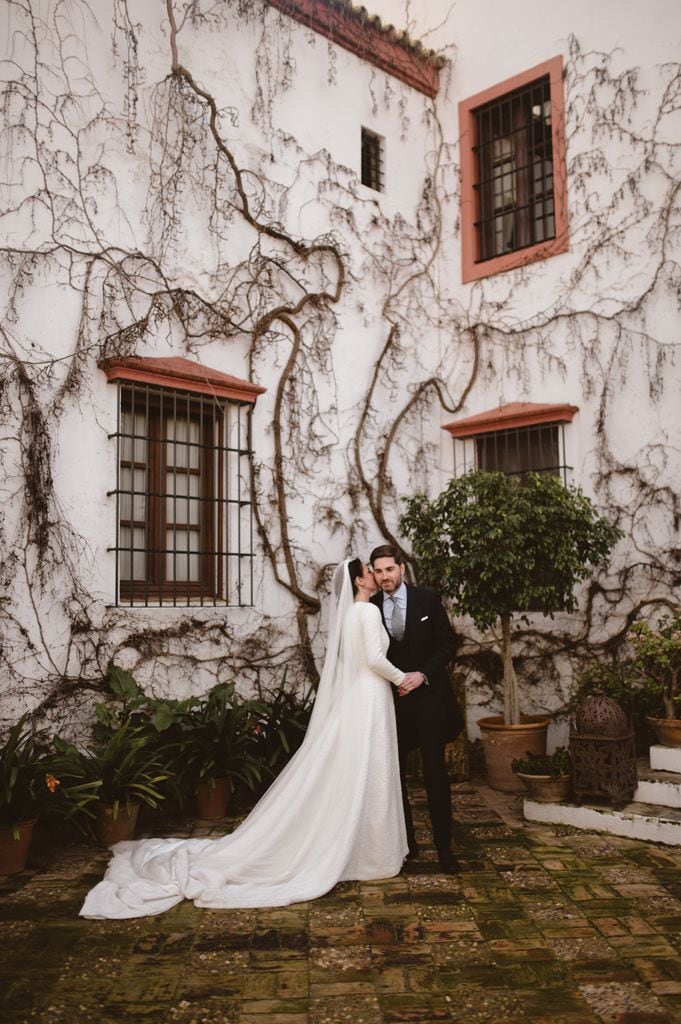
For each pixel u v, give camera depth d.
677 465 6.30
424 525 6.12
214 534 6.23
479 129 7.94
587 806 4.93
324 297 6.99
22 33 5.33
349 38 7.36
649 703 5.72
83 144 5.58
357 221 7.33
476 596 5.85
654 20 6.61
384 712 4.26
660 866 4.24
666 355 6.42
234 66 6.51
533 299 7.29
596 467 6.77
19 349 5.19
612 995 2.91
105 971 3.13
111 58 5.76
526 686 6.98
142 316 5.80
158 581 5.90
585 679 6.14
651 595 6.38
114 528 5.56
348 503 7.03
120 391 5.67
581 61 7.05
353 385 7.17
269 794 4.41
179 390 5.96
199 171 6.21
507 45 7.62
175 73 6.09
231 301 6.34
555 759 5.21
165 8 6.10
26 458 5.17
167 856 4.28
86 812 4.57
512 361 7.40
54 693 5.18
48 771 4.57
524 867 4.27
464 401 7.73
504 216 7.74
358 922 3.59
